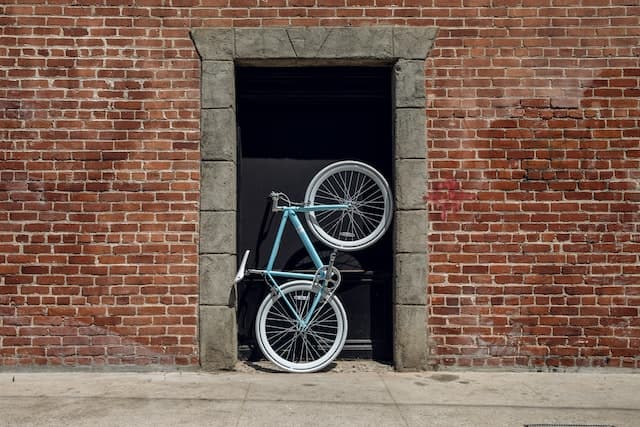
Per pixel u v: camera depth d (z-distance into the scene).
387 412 4.64
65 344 5.70
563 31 5.84
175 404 4.80
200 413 4.59
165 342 5.73
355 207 6.16
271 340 6.13
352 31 5.82
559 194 5.79
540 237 5.77
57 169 5.75
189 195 5.78
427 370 5.75
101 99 5.79
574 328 5.74
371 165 6.27
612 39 5.82
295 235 6.26
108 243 5.75
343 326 5.84
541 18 5.85
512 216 5.78
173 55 5.82
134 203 5.77
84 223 5.75
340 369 5.89
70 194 5.75
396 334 5.79
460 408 4.74
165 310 5.74
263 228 6.26
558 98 5.82
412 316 5.75
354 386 5.30
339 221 6.20
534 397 5.02
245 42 5.81
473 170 5.80
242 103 6.26
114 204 5.76
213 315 5.73
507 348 5.74
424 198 5.79
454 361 5.75
